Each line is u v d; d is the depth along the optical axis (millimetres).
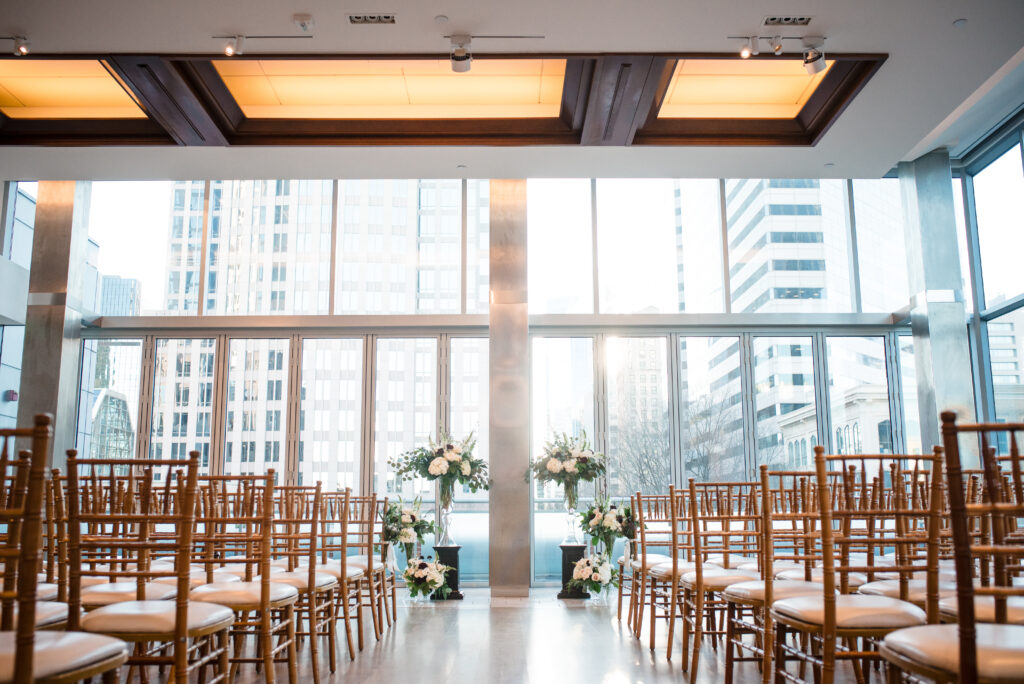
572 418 8609
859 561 4570
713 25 4816
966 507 1918
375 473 8461
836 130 6094
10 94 6008
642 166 6816
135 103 6156
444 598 7367
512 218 8234
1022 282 7676
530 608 6801
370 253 8906
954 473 1926
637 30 4875
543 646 5039
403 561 8242
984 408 8195
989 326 8320
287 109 6227
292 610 3727
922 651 2047
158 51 5039
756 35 4906
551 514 8352
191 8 4605
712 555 5613
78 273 8234
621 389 8664
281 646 3629
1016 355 7848
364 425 8539
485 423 8594
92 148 6395
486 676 4203
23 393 7855
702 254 8992
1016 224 7754
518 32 4895
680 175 7008
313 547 4090
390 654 4812
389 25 4812
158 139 6316
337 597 5867
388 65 5602
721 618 5184
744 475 8531
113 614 2637
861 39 4941
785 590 3291
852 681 4016
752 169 6871
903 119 5930
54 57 5062
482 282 8930
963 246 8523
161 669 4293
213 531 3553
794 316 8727
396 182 9062
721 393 8672
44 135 6340
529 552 7664
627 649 4918
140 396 8516
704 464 8547
